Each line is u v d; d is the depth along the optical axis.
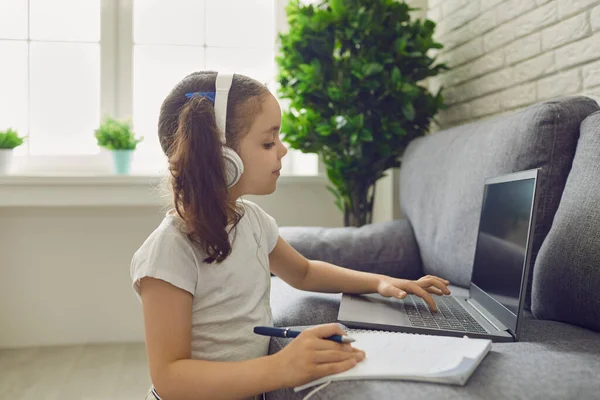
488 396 0.67
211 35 2.89
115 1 2.79
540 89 1.92
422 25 2.48
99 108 2.81
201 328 0.95
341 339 0.77
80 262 2.66
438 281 1.22
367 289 1.23
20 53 2.73
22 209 2.61
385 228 1.94
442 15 2.67
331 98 2.28
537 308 1.16
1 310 2.60
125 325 2.70
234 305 0.99
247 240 1.05
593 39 1.65
